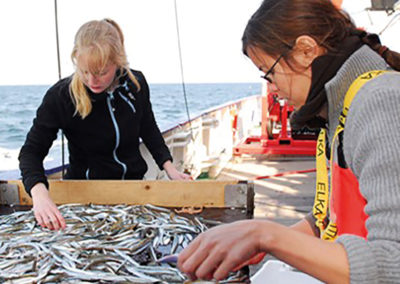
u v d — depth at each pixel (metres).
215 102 72.94
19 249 1.75
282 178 6.71
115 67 2.38
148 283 1.46
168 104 58.00
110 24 2.42
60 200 2.38
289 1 1.07
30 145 2.45
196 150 6.18
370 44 1.10
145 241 1.80
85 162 2.73
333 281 0.81
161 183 2.30
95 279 1.49
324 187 1.45
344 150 1.00
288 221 4.67
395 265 0.77
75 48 2.27
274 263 2.01
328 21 1.05
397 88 0.90
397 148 0.83
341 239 0.86
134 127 2.72
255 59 1.15
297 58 1.06
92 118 2.57
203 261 0.88
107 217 2.10
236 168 7.54
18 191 2.37
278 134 8.58
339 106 1.06
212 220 2.07
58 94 2.48
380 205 0.82
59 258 1.65
